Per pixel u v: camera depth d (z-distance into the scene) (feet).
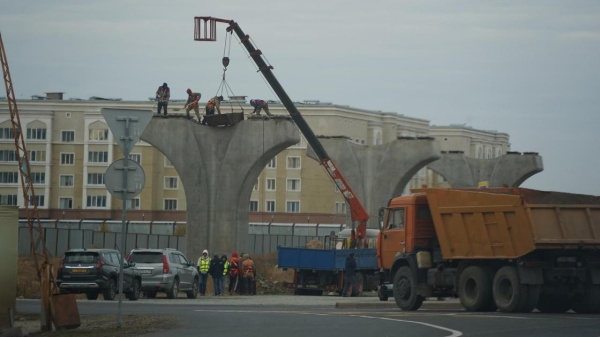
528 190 157.17
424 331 114.32
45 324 127.65
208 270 269.23
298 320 136.67
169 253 232.94
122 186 123.44
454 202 163.02
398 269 175.63
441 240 165.27
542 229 150.51
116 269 216.95
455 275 165.99
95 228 591.78
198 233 333.21
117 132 123.13
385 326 123.03
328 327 122.42
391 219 181.47
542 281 151.74
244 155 330.75
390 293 224.12
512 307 152.56
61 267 211.41
